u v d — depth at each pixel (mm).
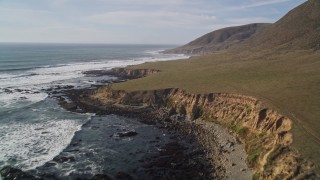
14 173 39750
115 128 60062
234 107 59219
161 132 58094
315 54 84875
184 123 62938
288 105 49938
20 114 67438
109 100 77750
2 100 79875
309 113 45844
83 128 59594
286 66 77125
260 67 81312
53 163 44094
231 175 40250
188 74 87188
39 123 61500
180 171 41938
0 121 62000
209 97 65375
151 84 80750
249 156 43750
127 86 82000
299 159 35781
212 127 58750
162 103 72812
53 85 103312
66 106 74000
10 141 51312
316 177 32562
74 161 45031
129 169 42906
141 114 69125
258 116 50500
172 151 48719
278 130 44656
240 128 53188
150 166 43656
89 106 74938
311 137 39281
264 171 37906
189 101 67625
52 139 52875
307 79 62000
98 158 46250
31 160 44688
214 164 43750
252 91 60844
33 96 85500
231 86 67125
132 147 50656
